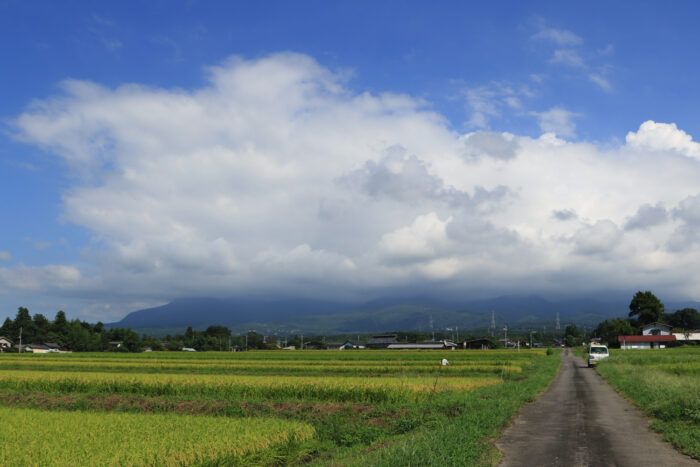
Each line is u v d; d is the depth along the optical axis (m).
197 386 29.95
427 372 48.28
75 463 12.54
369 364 60.44
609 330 149.62
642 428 16.89
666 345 119.62
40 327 150.75
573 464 11.82
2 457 13.19
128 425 17.50
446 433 13.94
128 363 64.94
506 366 49.59
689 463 11.85
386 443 15.80
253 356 91.12
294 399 26.94
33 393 29.70
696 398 18.53
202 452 13.54
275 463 15.01
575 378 41.78
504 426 17.41
